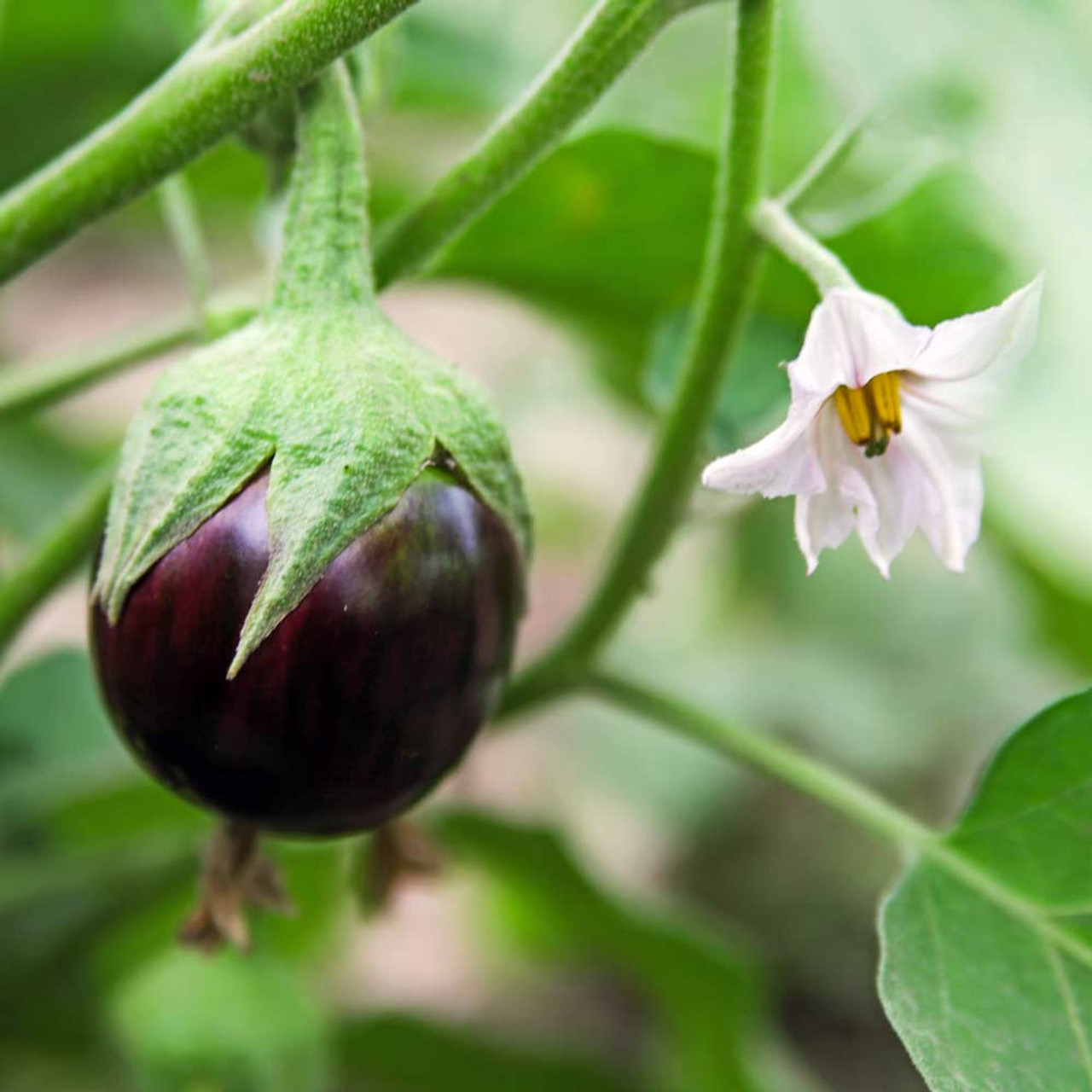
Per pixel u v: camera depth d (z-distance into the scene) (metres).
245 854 0.45
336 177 0.44
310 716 0.43
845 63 0.60
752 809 0.96
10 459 0.70
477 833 0.60
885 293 0.53
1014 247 0.55
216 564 0.43
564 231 0.53
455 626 0.43
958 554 0.43
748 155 0.45
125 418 1.16
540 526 1.14
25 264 0.44
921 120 0.60
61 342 1.34
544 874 0.62
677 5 0.44
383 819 0.44
